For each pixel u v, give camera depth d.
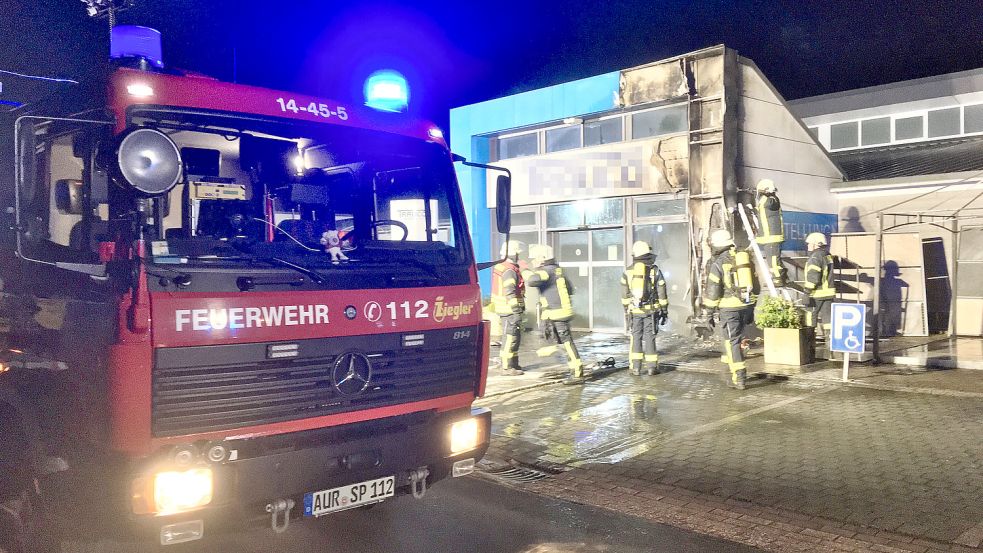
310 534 4.83
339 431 3.85
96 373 3.36
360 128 4.36
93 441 3.43
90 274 3.48
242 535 4.80
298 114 4.14
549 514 5.16
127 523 3.31
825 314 11.52
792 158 13.51
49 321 3.87
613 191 13.70
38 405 3.97
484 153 15.79
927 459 6.05
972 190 12.82
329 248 3.96
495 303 10.47
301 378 3.67
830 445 6.55
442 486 5.83
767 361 10.60
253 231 3.84
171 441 3.33
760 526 4.81
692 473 5.93
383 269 4.08
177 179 3.40
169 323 3.30
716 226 12.25
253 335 3.51
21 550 4.14
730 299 9.03
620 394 8.98
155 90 3.70
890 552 4.35
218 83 3.94
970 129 15.98
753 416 7.68
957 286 12.98
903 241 13.05
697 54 12.40
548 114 14.41
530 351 12.49
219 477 3.41
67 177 3.91
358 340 3.87
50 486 3.79
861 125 17.69
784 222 13.22
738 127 12.48
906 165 14.73
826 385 9.12
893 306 13.12
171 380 3.31
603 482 5.81
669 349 12.16
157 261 3.36
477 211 15.67
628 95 13.28
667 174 12.98
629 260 13.71
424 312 4.16
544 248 9.82
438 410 4.31
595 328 14.52
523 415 8.02
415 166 4.55
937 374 9.53
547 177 14.63
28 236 4.07
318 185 4.14
